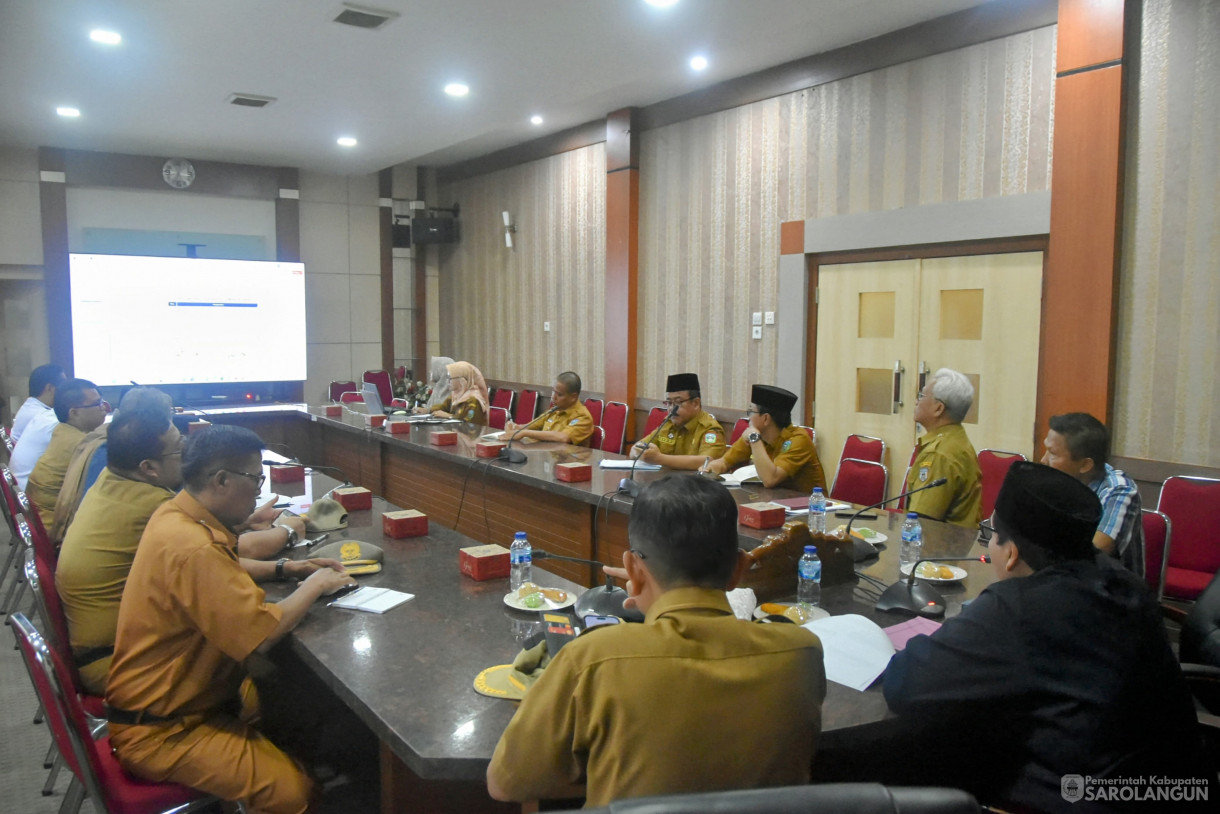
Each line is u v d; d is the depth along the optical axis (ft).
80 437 12.44
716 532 3.85
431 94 18.33
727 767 3.40
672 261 21.27
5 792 7.98
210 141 23.63
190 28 14.08
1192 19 11.96
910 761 5.06
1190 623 7.28
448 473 14.75
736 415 19.77
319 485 11.34
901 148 16.05
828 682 5.00
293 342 27.71
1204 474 12.25
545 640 5.24
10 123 21.36
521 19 13.57
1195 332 12.23
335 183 29.73
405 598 6.61
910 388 16.31
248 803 5.52
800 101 17.84
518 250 27.61
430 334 32.42
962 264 15.31
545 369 26.84
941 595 6.70
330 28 14.07
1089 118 12.77
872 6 14.73
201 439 5.73
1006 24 14.23
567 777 3.67
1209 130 11.90
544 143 25.61
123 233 26.18
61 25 13.94
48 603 6.47
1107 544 7.49
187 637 5.53
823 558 6.86
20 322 25.16
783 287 18.34
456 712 4.66
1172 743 4.40
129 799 5.32
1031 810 4.40
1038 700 4.39
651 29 14.11
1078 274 13.05
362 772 7.71
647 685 3.41
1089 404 13.04
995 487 11.59
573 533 11.55
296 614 5.90
